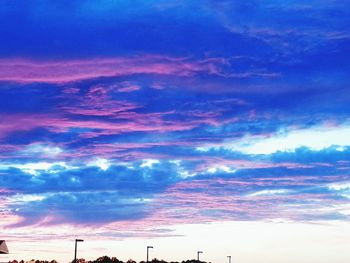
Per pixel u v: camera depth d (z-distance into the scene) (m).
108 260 149.75
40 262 129.12
